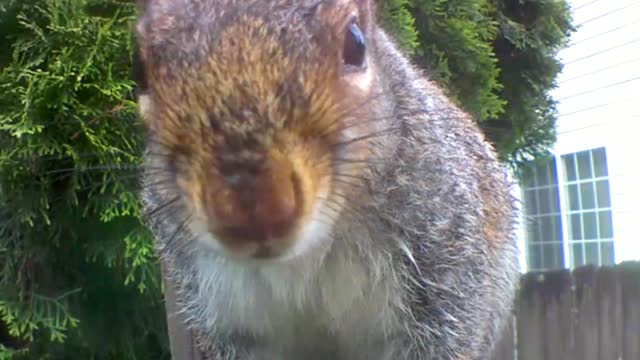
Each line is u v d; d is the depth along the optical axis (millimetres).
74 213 488
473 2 651
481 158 318
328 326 252
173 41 183
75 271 530
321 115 185
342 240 233
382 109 214
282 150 175
